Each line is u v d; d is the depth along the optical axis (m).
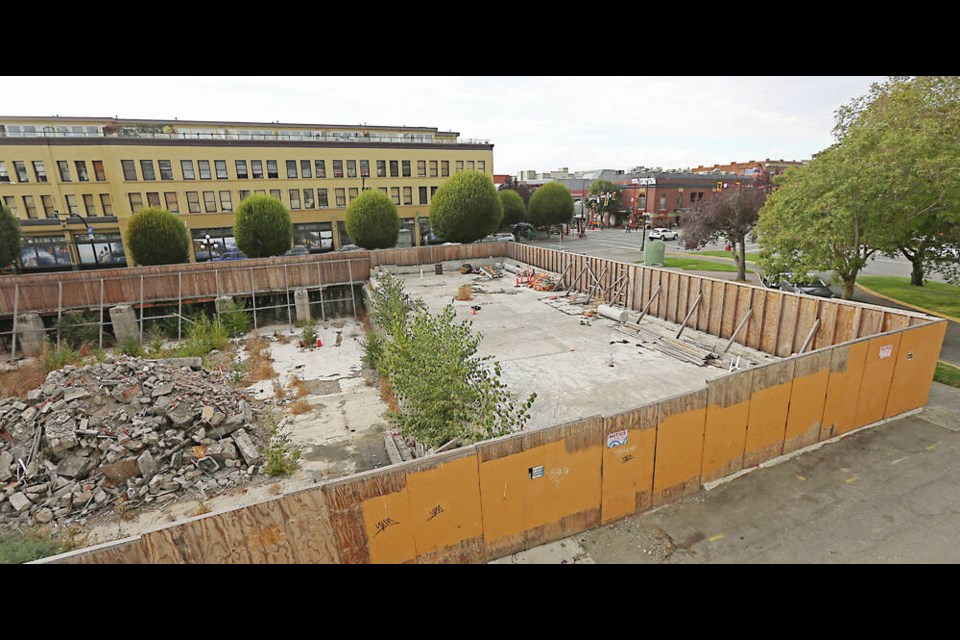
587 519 6.30
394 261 27.75
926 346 8.88
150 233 25.56
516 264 28.83
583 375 12.14
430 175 49.31
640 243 48.75
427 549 5.44
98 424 9.63
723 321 14.19
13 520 8.30
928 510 6.45
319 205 45.84
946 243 15.08
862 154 13.30
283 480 9.54
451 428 7.17
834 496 6.80
